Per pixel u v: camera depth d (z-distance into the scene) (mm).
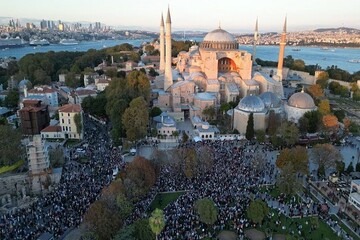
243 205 75312
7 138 94125
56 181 90062
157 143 117312
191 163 87938
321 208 75812
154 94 163625
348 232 68938
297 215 74000
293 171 81188
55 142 117188
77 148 110812
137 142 116938
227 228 68250
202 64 168375
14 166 94562
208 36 179375
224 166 94500
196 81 158250
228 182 85500
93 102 143375
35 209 74062
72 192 78750
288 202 79125
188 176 85688
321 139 120625
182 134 124688
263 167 93500
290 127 113375
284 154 90000
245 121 125312
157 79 172750
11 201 83812
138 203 75750
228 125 134000
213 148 108750
